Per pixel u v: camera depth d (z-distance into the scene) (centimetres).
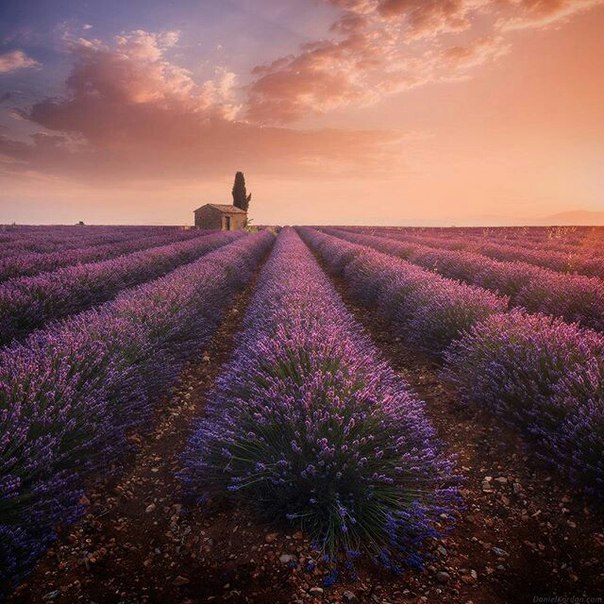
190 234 2817
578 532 255
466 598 212
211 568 233
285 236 3550
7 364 347
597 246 1778
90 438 310
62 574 229
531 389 358
